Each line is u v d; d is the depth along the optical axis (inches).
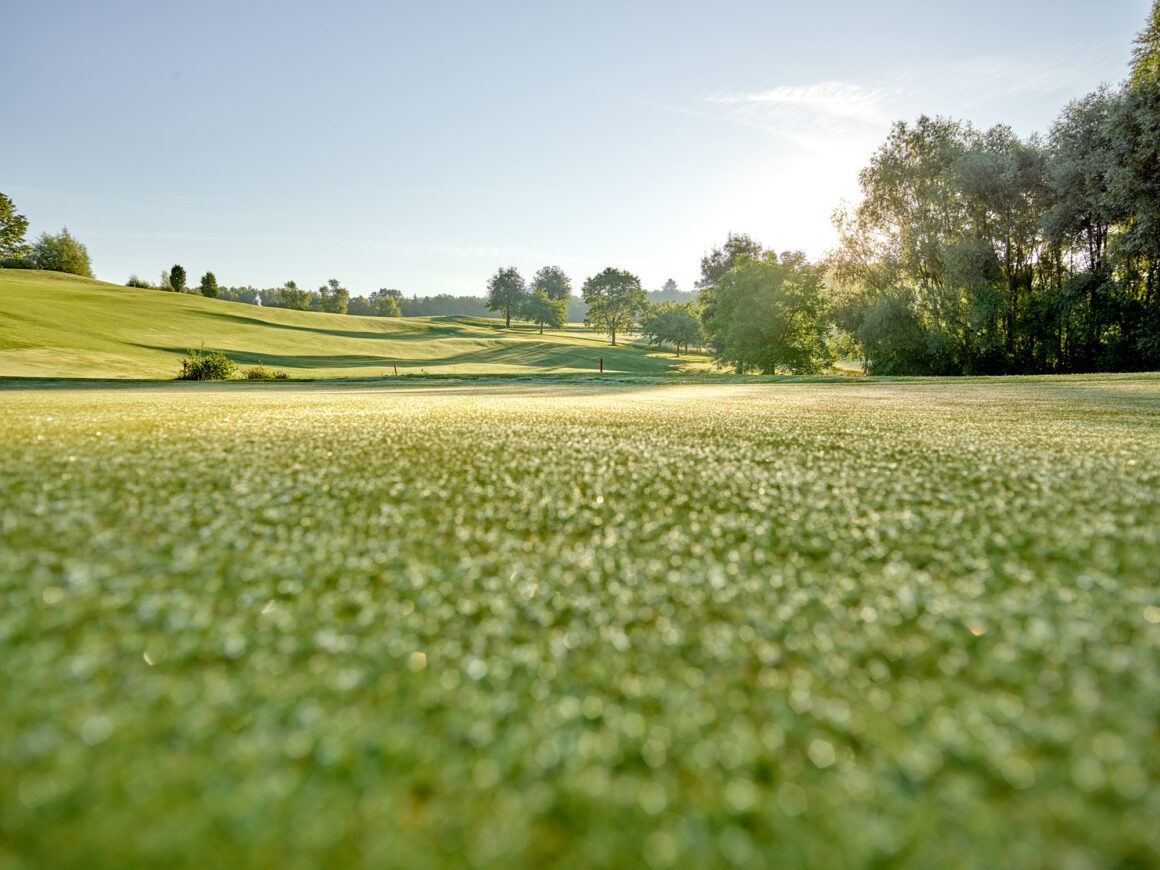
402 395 922.7
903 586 130.4
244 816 60.7
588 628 109.9
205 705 80.3
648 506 203.3
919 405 661.3
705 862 55.9
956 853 56.9
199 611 111.1
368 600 120.0
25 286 4124.0
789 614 115.0
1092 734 75.6
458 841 58.6
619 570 142.5
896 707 82.7
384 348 4045.3
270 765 68.7
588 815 62.3
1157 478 241.8
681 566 144.9
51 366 2146.9
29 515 168.1
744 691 87.8
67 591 117.4
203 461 258.1
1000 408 612.7
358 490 216.2
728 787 66.4
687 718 80.2
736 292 2847.0
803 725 78.5
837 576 137.4
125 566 133.0
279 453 283.6
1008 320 1904.5
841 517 189.0
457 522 180.1
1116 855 56.4
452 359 3831.2
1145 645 100.3
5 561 131.4
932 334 1937.7
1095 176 1566.2
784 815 62.1
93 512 173.9
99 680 85.9
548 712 81.7
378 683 88.1
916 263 2021.4
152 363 2459.4
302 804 62.6
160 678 87.0
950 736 75.3
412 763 69.8
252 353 3267.7
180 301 4660.4
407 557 148.3
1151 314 1612.9
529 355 4069.9
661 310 5590.6
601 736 76.1
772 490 227.6
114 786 64.6
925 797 64.7
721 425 441.1
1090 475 249.6
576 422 451.2
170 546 148.5
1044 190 1764.3
